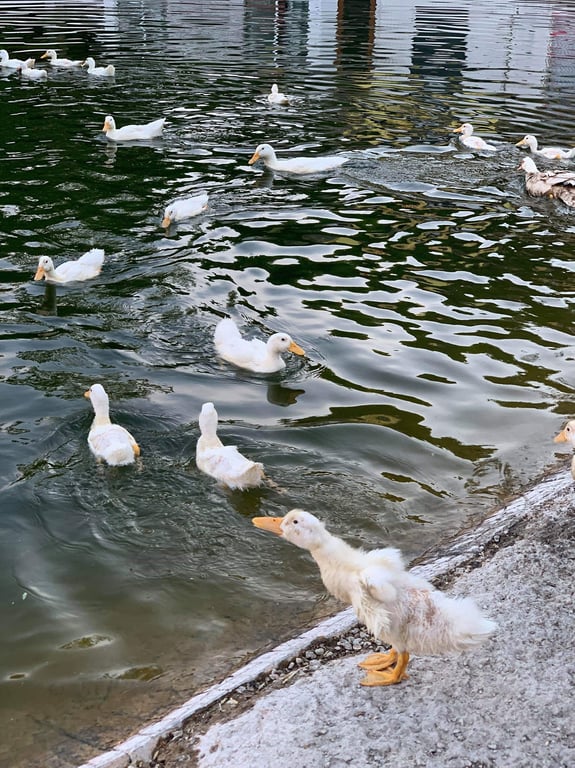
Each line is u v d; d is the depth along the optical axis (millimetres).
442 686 1494
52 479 2234
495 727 1398
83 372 2764
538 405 2625
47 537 2029
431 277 3559
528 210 4414
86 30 9195
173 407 2586
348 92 6645
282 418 2537
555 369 2838
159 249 3750
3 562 1943
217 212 4195
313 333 3066
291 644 1656
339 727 1411
